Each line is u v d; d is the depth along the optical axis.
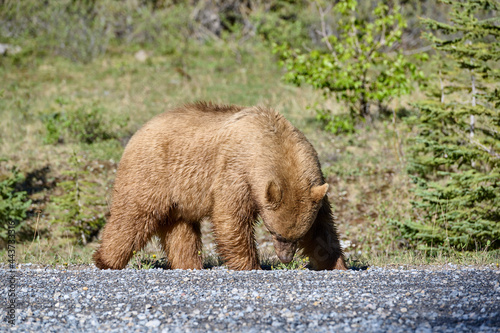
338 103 43.88
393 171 35.12
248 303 13.09
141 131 19.61
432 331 10.80
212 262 22.91
